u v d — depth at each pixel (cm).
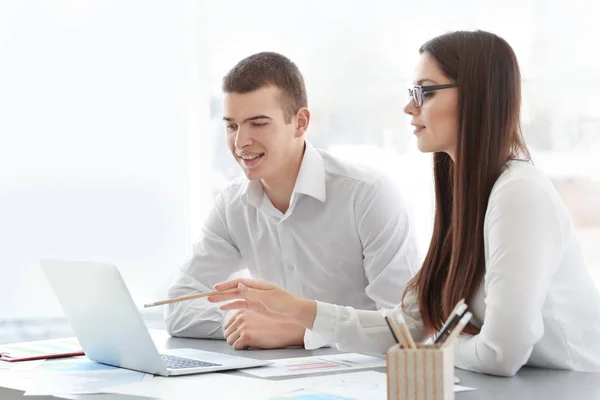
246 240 289
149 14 396
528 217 188
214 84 407
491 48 201
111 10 390
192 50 405
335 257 278
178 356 221
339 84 392
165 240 399
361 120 390
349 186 273
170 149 400
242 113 258
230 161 409
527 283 184
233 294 208
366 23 388
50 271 209
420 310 215
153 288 397
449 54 203
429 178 380
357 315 218
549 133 360
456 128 204
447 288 204
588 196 358
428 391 136
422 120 208
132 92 394
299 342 238
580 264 203
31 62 379
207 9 405
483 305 201
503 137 201
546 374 190
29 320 376
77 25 385
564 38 359
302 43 397
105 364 211
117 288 188
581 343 202
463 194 201
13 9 376
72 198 385
